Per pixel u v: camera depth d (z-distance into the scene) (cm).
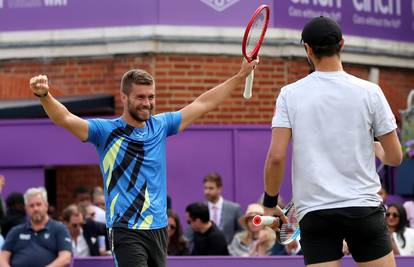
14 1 3269
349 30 3362
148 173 1430
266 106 3212
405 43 3544
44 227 2188
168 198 2859
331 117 1223
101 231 2633
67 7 3225
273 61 3200
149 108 1427
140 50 3136
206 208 2394
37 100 3225
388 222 2239
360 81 1242
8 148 3108
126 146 1427
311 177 1221
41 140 3095
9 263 2184
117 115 3194
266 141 3128
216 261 1980
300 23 3234
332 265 1232
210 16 3153
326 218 1218
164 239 1441
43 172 3098
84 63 3225
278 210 1309
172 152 3086
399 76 3541
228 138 3116
